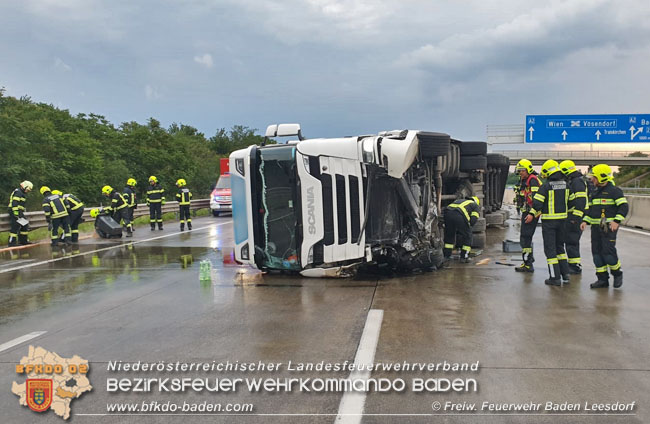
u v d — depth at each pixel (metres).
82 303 7.20
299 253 8.27
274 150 8.40
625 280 8.10
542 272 8.88
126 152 41.94
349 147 8.20
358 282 8.17
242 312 6.45
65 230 14.62
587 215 7.76
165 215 23.47
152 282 8.62
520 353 4.79
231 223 21.50
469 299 6.91
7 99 33.91
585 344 5.03
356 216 8.30
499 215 16.88
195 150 55.12
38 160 28.22
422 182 9.32
